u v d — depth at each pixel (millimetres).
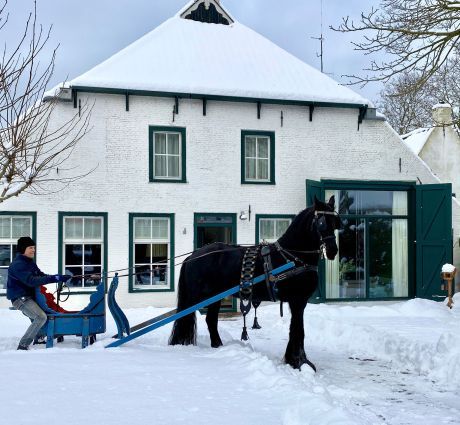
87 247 15297
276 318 13516
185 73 16547
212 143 16391
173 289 15828
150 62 16609
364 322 12344
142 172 15734
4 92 9797
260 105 16781
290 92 16922
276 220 16938
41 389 5762
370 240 17875
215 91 16219
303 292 8086
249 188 16625
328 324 11609
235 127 16594
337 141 17547
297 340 8016
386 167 17953
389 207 18078
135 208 15633
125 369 6750
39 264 14844
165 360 7371
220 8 19328
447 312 14094
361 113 17641
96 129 15398
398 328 11383
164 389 5895
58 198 15008
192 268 9039
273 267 8219
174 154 16203
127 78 15703
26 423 4723
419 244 17828
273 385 6094
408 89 11875
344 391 6930
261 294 8508
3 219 14656
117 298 15375
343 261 17641
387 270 18000
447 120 24516
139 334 8531
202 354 7980
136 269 15680
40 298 8539
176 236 15945
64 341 9641
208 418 4969
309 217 8062
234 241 16422
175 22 18625
